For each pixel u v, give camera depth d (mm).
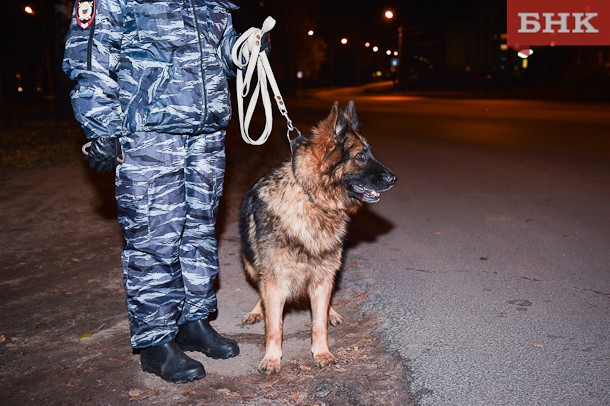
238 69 3750
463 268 5379
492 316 4250
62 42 18203
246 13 37562
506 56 54938
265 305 3707
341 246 3771
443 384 3320
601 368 3436
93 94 3094
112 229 7098
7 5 24328
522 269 5301
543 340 3834
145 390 3469
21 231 7055
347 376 3484
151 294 3477
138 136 3252
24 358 3955
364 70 92188
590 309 4332
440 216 7414
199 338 3834
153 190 3340
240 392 3387
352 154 3596
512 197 8398
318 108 33469
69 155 13086
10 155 13109
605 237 6262
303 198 3561
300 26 50844
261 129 17438
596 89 42156
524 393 3201
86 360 3885
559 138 15344
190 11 3260
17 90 40094
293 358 3795
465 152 13188
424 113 26891
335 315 4352
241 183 9828
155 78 3180
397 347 3805
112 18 3119
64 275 5543
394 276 5211
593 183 9211
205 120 3346
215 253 3805
